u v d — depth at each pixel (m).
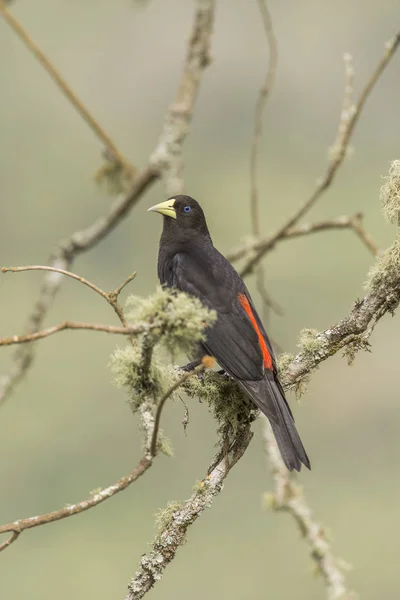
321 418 15.49
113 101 20.00
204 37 10.61
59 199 19.11
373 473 14.63
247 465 13.84
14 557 13.27
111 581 13.04
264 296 9.61
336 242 17.34
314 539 7.23
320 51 19.52
